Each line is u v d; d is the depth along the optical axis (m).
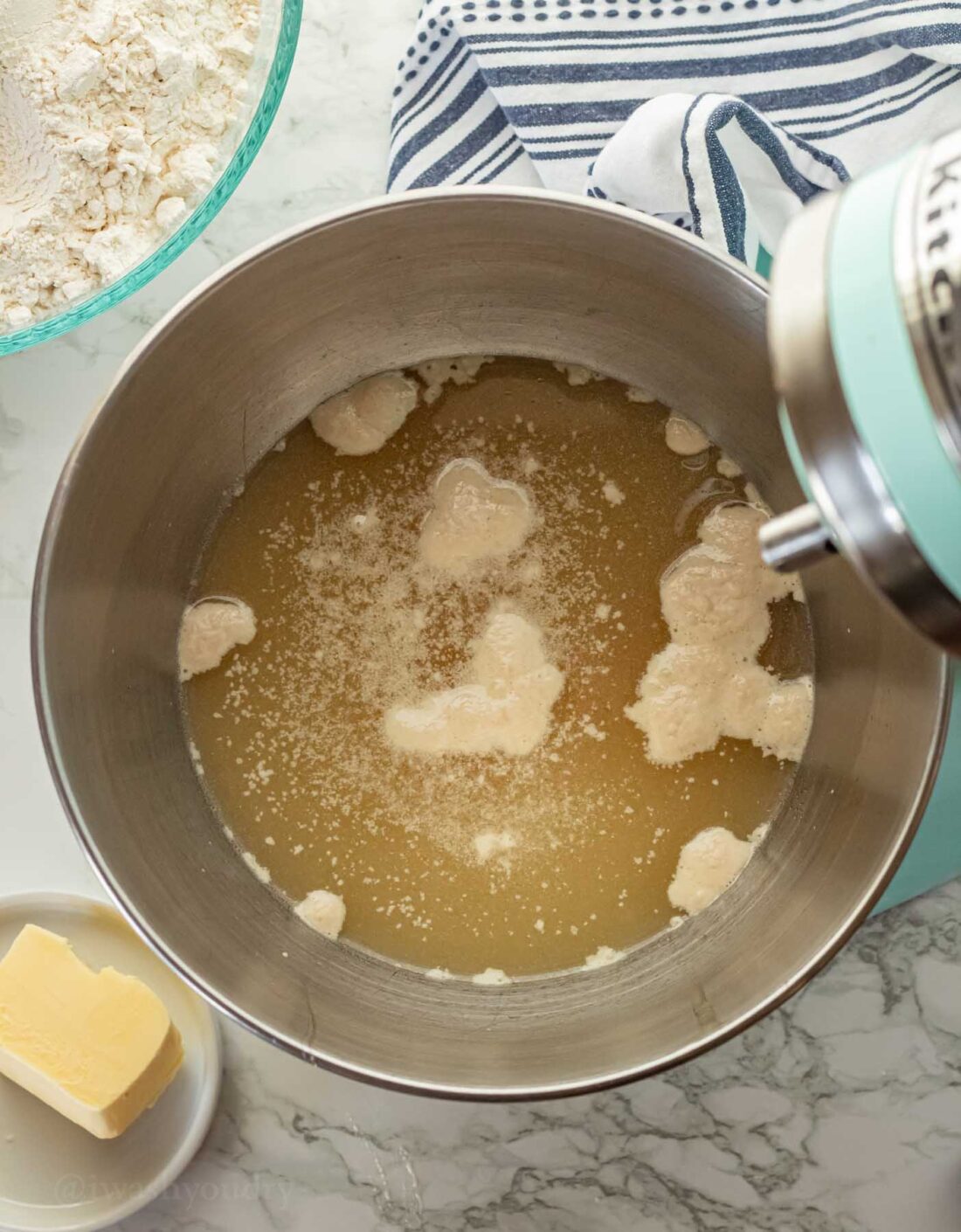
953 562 0.39
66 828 0.61
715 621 0.58
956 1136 0.60
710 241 0.57
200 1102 0.59
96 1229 0.60
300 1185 0.60
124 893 0.52
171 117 0.57
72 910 0.60
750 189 0.58
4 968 0.58
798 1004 0.60
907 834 0.51
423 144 0.60
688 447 0.59
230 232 0.62
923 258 0.38
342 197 0.62
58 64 0.55
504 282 0.56
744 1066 0.60
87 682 0.55
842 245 0.40
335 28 0.62
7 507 0.62
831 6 0.58
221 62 0.58
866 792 0.54
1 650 0.61
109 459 0.54
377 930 0.58
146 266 0.57
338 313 0.56
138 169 0.57
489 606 0.58
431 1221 0.60
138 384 0.54
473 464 0.59
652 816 0.58
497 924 0.58
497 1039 0.56
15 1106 0.60
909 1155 0.60
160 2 0.56
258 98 0.58
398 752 0.58
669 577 0.58
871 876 0.52
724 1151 0.60
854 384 0.39
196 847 0.57
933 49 0.57
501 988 0.58
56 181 0.57
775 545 0.42
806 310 0.40
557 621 0.58
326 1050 0.53
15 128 0.57
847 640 0.56
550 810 0.58
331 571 0.59
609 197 0.58
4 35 0.55
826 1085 0.60
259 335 0.56
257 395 0.58
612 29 0.58
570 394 0.59
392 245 0.54
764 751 0.58
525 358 0.59
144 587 0.58
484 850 0.58
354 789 0.58
